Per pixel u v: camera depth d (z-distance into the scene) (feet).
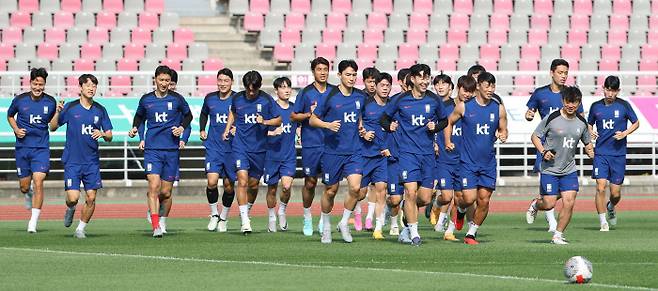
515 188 329.11
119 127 315.58
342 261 141.38
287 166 200.44
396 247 163.43
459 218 177.27
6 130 313.32
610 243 171.42
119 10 403.34
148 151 186.39
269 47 405.39
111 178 333.62
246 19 408.87
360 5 420.36
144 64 384.68
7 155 323.78
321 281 118.21
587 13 431.02
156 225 183.93
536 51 416.26
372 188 201.87
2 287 114.32
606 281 117.19
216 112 201.26
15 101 198.90
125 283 117.19
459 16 420.36
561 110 166.40
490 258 145.59
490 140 167.32
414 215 167.32
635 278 120.06
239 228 211.61
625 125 205.98
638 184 334.44
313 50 400.06
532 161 353.92
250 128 191.21
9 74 308.60
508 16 423.64
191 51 392.06
